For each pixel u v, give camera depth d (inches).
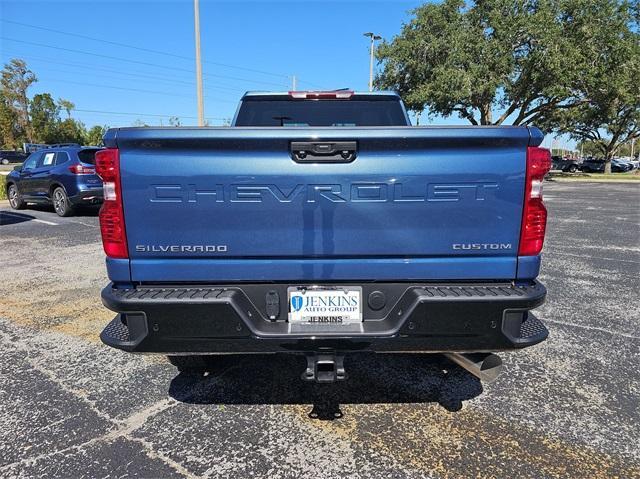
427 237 96.3
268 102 167.0
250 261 97.2
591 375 138.1
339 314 99.0
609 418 115.5
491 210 95.6
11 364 145.6
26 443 105.3
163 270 97.0
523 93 1063.6
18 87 2672.2
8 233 379.2
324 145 93.7
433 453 101.8
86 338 166.4
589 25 979.9
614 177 1549.0
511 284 98.9
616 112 1171.9
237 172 94.1
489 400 124.3
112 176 94.0
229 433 109.5
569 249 324.5
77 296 213.6
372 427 112.0
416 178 94.5
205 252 96.5
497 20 988.6
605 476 94.5
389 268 97.0
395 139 92.9
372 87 1253.1
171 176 93.9
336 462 98.8
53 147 479.8
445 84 997.8
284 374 139.6
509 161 94.3
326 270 97.2
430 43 1052.5
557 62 944.3
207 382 134.6
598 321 181.6
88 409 119.7
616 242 352.2
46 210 528.7
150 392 128.6
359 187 94.9
